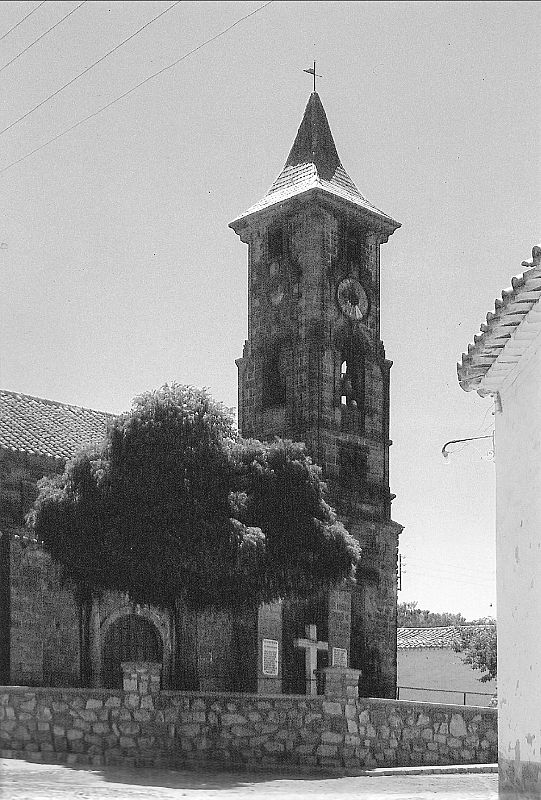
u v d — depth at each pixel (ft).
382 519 171.22
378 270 180.34
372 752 104.73
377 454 173.88
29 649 137.59
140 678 94.73
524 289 56.49
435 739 109.81
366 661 164.55
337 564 129.08
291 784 84.07
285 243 175.01
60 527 124.88
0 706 88.02
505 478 69.15
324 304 169.89
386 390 177.78
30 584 139.33
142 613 145.69
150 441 122.31
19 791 68.08
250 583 122.42
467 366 67.15
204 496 122.01
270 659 150.61
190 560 118.42
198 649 149.28
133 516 120.26
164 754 94.38
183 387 128.26
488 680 232.73
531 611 63.05
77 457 128.06
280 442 132.05
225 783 81.15
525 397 64.90
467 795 79.46
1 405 160.76
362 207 175.52
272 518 126.62
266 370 174.19
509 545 67.92
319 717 102.58
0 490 144.87
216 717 98.12
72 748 90.38
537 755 61.26
